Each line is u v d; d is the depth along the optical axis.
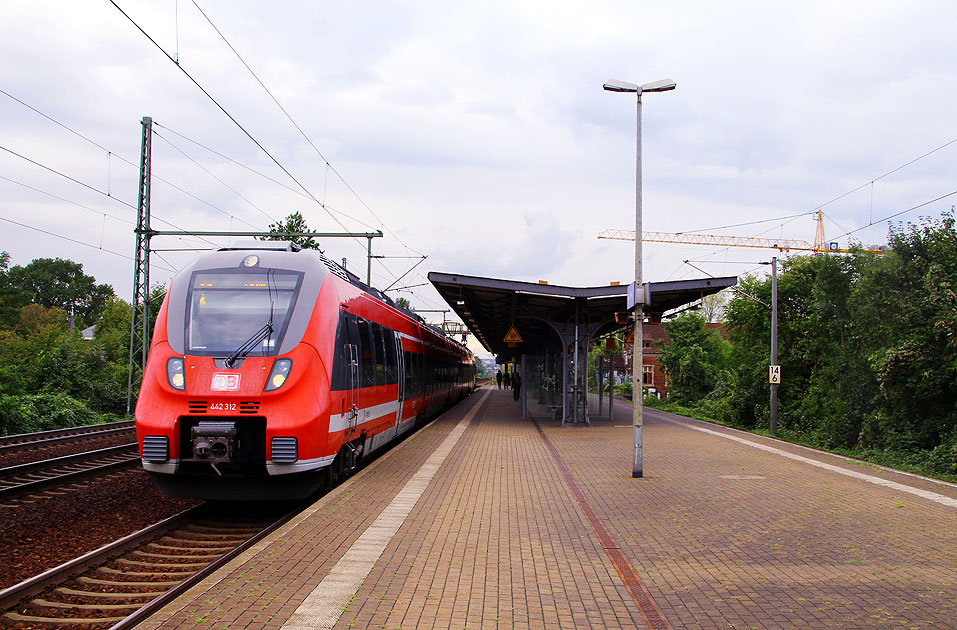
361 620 5.33
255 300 10.23
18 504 10.73
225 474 9.48
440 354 26.64
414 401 19.03
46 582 6.73
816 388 29.19
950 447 15.68
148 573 7.32
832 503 10.47
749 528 8.77
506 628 5.28
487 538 8.02
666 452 16.91
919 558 7.42
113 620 5.92
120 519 9.98
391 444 19.42
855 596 6.14
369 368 12.84
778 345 33.97
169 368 9.62
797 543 8.02
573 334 24.33
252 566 6.70
